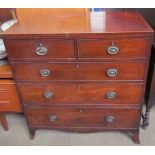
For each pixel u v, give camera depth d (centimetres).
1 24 167
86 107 144
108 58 120
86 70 126
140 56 118
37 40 117
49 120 154
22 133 174
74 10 149
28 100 144
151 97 156
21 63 127
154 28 163
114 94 135
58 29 118
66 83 133
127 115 145
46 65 126
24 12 149
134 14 142
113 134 167
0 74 143
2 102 156
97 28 117
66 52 120
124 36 111
